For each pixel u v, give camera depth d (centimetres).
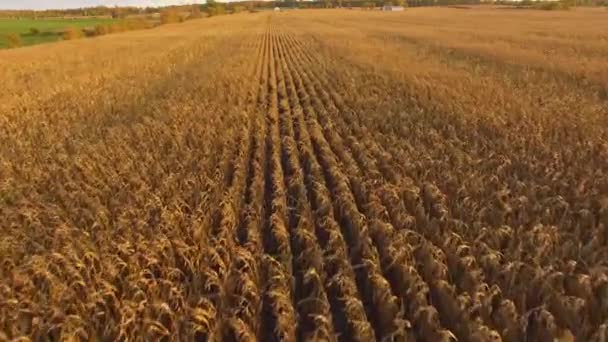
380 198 1190
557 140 1539
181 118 1958
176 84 2844
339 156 1550
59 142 1712
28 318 807
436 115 1881
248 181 1385
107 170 1398
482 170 1327
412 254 945
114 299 820
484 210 1063
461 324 777
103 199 1231
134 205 1174
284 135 1806
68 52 5503
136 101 2438
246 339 755
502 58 3494
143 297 826
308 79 2884
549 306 792
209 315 788
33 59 4844
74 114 2186
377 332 808
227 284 878
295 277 941
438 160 1398
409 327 784
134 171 1402
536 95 2209
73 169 1434
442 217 1048
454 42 4978
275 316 830
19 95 2805
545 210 1059
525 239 948
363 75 2908
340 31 7444
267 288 889
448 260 925
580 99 2083
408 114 1912
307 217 1116
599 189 1163
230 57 4228
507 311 762
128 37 7806
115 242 992
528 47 4278
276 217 1092
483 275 855
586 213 1018
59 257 909
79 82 3159
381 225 1019
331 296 885
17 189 1316
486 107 1970
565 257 908
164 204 1191
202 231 1041
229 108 2128
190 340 762
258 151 1579
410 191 1164
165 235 1005
